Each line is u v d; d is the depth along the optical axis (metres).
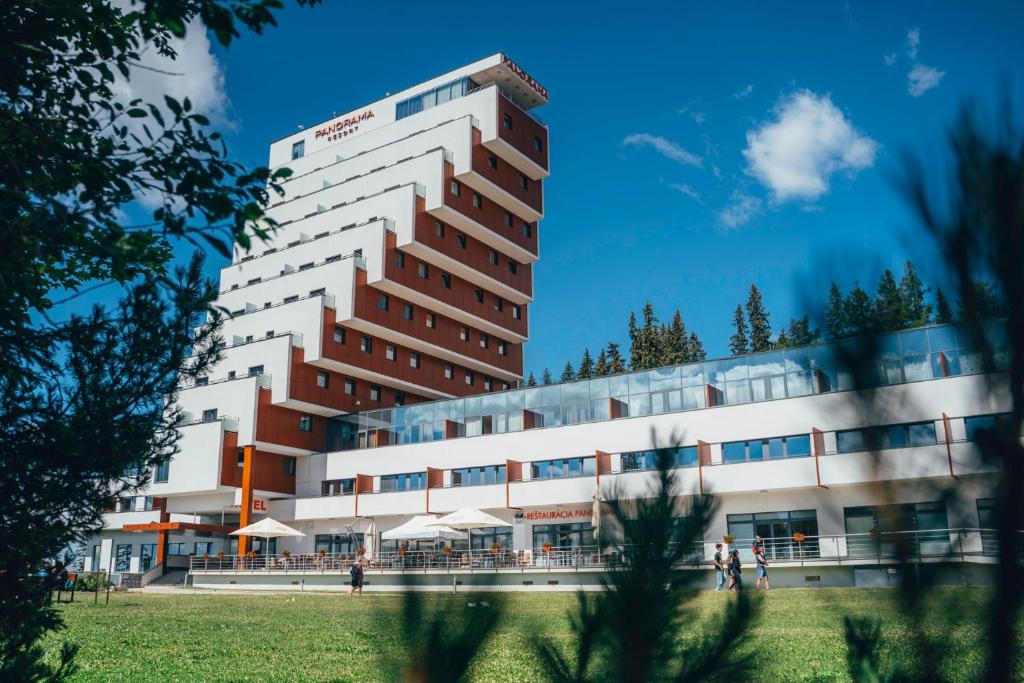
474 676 2.15
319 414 59.69
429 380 65.19
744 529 40.97
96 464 6.26
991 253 1.92
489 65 68.94
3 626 5.97
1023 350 1.87
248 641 15.38
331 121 76.31
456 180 64.81
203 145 5.54
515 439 50.03
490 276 68.00
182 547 60.44
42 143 5.41
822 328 2.01
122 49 6.43
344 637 15.42
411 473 53.66
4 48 5.64
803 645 9.63
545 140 71.25
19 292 5.89
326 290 59.81
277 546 57.50
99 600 35.97
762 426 41.44
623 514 2.49
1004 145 1.95
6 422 6.02
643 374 47.00
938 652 1.91
